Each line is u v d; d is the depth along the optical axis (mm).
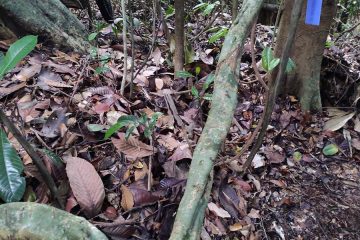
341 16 4605
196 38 2996
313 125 2473
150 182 1815
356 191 2078
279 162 2176
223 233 1774
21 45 1305
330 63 2676
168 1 3748
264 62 1577
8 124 1284
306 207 1974
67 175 1717
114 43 3234
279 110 2490
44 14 2805
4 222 1148
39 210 1178
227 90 1394
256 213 1908
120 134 2004
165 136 2117
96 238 1109
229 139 2283
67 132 2023
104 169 1898
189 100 2514
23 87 2307
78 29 3049
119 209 1734
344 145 2344
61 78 2453
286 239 1830
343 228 1895
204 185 1183
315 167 2215
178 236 1059
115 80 2539
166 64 2877
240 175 2021
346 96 2621
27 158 1754
